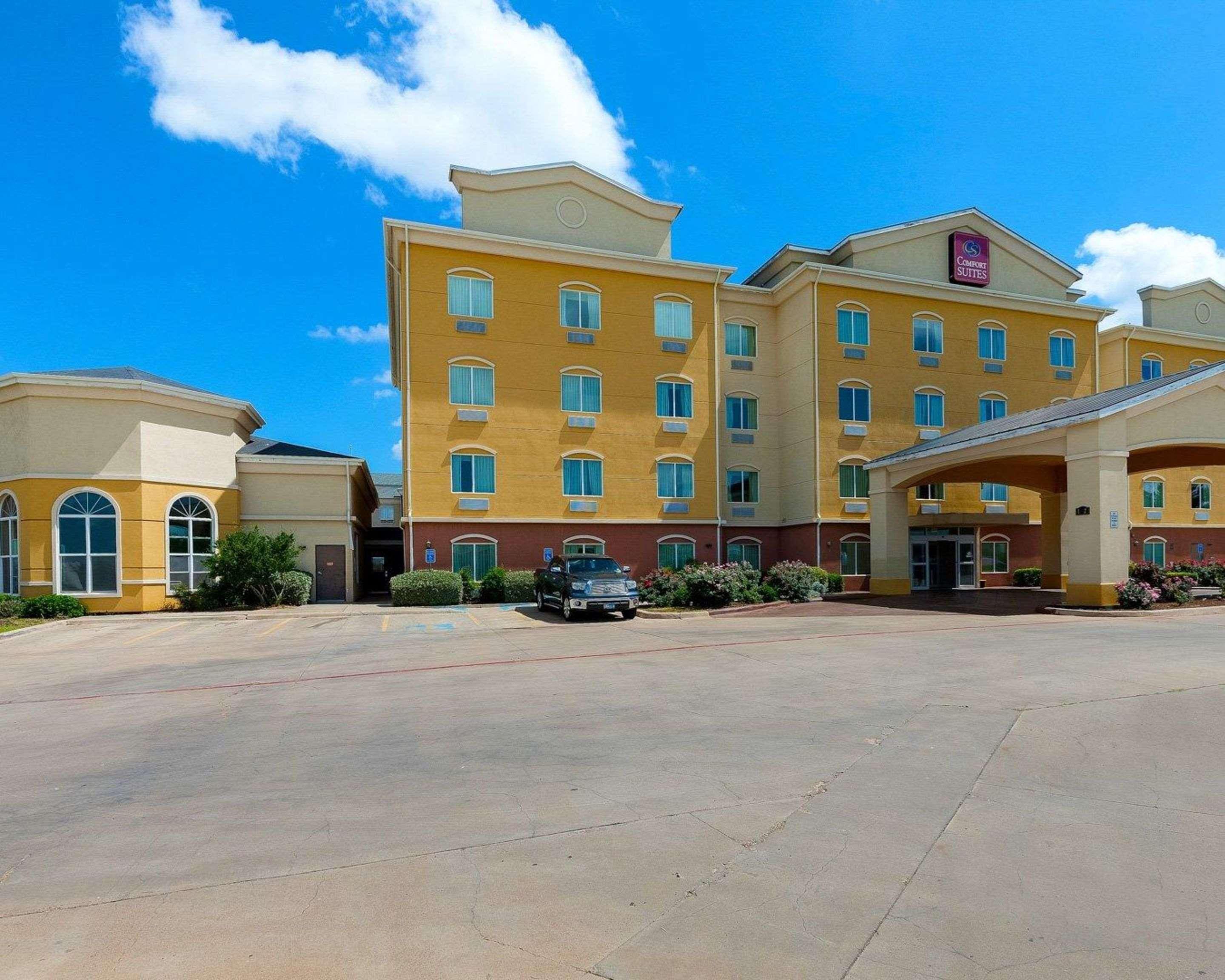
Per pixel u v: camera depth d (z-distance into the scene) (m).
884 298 29.45
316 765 6.15
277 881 3.94
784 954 3.15
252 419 26.70
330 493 25.59
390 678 10.43
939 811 4.77
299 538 25.28
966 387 30.34
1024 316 31.48
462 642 14.48
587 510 26.50
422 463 24.88
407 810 5.00
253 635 16.59
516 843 4.37
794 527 29.28
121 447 21.83
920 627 15.47
